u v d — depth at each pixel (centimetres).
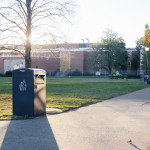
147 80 3075
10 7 1627
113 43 6059
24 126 650
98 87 2239
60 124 678
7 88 2056
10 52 2047
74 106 1003
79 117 782
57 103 1093
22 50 2019
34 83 767
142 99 1312
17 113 791
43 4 1695
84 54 6481
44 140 522
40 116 784
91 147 477
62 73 6362
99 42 6206
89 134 573
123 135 565
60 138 538
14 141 512
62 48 1883
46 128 629
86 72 6525
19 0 1623
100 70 6384
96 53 6050
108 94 1566
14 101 791
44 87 812
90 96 1418
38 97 788
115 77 5275
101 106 1034
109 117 786
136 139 533
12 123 684
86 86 2369
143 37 4094
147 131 604
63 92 1673
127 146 483
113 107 1007
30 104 773
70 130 610
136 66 6366
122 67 6425
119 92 1736
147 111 909
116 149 466
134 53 6412
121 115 823
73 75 6450
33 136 552
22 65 6144
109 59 5997
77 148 470
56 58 2086
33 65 6225
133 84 2902
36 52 2098
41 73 796
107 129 623
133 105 1072
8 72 6109
